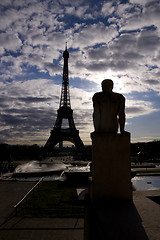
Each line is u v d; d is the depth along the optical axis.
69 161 79.81
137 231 3.44
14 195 21.70
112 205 5.00
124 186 5.44
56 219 13.76
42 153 114.31
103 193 5.41
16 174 39.25
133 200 5.45
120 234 3.33
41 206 17.17
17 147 142.12
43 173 40.50
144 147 106.50
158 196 6.02
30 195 21.78
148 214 4.30
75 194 21.98
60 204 17.78
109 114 5.96
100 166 5.49
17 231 11.80
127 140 5.61
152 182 30.19
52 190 24.75
